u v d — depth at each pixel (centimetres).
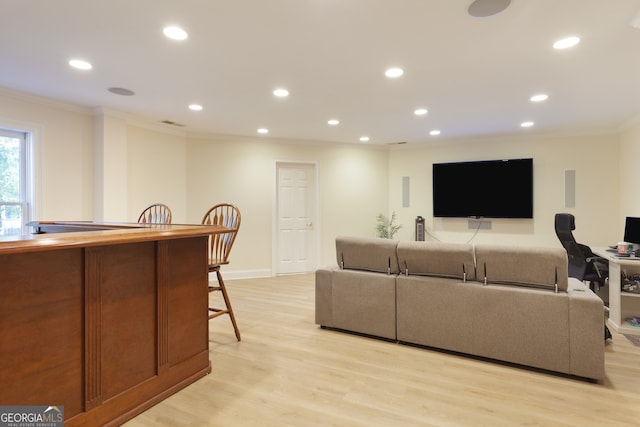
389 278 287
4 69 292
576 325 222
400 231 639
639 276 336
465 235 592
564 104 386
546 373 233
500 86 331
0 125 341
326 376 229
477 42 243
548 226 538
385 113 426
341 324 308
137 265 184
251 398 201
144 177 479
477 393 208
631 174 457
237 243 564
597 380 223
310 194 615
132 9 203
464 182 583
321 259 612
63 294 152
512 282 250
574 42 242
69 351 154
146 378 190
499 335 245
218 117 447
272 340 292
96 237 149
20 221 364
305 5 199
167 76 308
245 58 270
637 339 301
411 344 285
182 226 236
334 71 296
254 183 574
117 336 174
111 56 267
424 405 195
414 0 193
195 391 209
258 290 478
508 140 561
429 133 540
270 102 383
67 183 394
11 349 136
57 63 280
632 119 447
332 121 467
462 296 257
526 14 207
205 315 231
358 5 198
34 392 143
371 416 184
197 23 219
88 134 414
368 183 637
